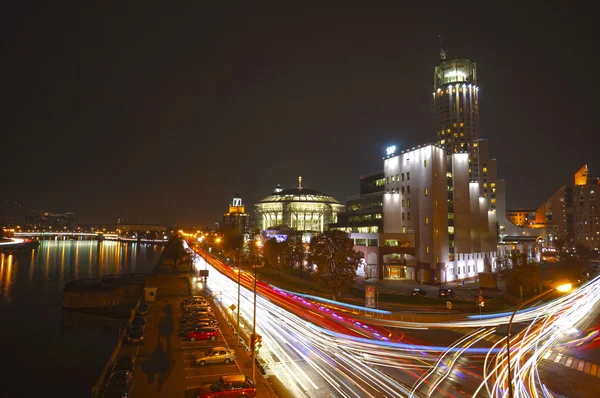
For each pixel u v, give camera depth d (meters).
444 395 28.83
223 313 56.38
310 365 35.12
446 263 103.56
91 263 191.38
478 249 120.25
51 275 142.50
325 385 30.42
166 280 95.19
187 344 40.91
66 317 78.44
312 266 116.75
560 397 29.20
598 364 37.09
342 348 41.06
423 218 103.00
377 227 115.44
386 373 33.56
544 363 37.28
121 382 28.66
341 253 72.88
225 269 124.62
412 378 32.41
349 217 129.12
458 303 70.56
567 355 39.94
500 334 49.09
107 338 64.44
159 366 34.28
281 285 91.38
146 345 40.44
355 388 29.94
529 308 68.38
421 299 73.25
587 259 167.62
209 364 34.62
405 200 109.31
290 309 62.88
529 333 49.75
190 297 70.00
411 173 108.19
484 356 39.19
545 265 143.50
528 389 30.53
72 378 47.31
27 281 126.25
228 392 27.33
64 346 59.91
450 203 110.75
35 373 48.81
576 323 55.94
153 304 62.97
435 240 100.94
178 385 30.12
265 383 30.58
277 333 46.59
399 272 105.44
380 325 53.38
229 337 43.78
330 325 52.19
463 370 34.78
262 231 178.75
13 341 62.34
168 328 47.44
